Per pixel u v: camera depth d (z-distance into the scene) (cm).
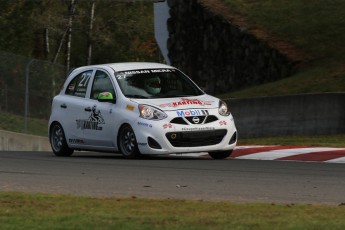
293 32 9031
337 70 7700
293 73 8381
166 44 10512
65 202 2381
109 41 12350
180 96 4094
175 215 2128
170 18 10450
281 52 8681
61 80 6481
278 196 2623
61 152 4503
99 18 12462
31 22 11756
